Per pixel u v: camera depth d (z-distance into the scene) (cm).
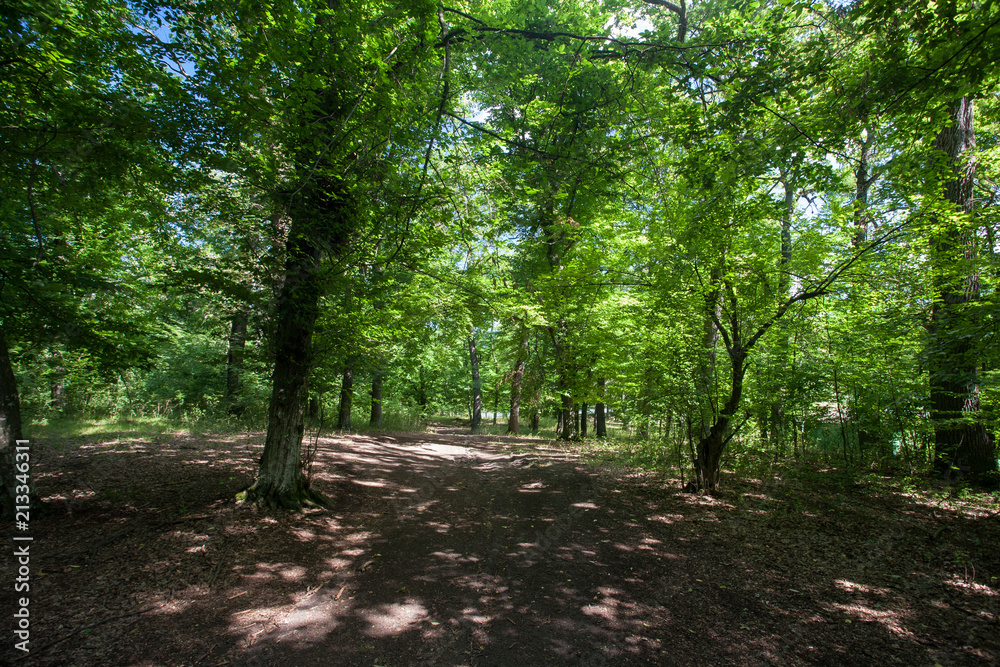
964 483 782
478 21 634
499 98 1100
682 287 772
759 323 782
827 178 591
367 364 737
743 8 734
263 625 369
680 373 770
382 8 522
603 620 388
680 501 747
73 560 442
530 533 615
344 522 632
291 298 589
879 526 606
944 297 743
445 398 3322
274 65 466
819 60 549
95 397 1474
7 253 592
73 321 636
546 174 780
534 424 2100
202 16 464
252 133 532
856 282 690
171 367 1452
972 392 790
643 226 1041
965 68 421
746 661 329
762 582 455
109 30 474
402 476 945
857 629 367
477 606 412
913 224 639
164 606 384
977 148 950
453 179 616
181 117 500
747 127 620
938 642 345
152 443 966
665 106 807
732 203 708
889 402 820
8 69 439
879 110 529
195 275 584
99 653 317
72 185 555
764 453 1042
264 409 1453
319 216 564
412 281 970
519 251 1262
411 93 577
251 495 631
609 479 931
